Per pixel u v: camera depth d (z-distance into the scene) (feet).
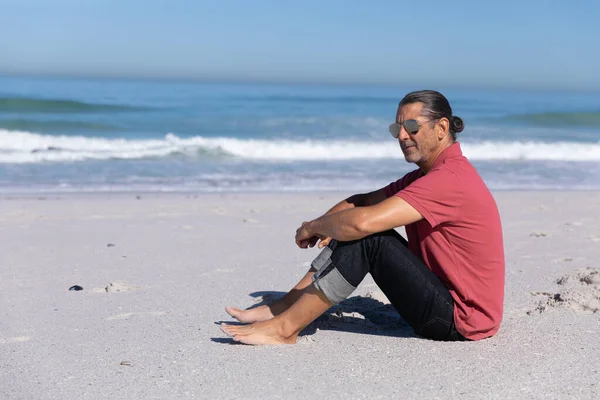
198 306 14.12
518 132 66.95
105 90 115.03
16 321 13.01
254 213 28.09
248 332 11.41
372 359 10.66
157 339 11.85
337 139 56.95
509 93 175.63
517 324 12.39
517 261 18.62
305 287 11.93
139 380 9.89
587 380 9.88
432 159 11.00
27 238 22.09
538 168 47.39
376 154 50.96
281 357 10.80
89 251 20.15
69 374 10.14
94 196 32.45
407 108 10.77
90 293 15.26
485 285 10.90
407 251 10.70
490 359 10.64
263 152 50.06
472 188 10.48
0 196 31.91
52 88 117.50
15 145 47.78
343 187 37.81
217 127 63.87
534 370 10.23
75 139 50.24
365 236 10.57
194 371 10.23
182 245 21.17
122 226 24.56
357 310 13.39
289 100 105.81
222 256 19.53
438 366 10.37
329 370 10.24
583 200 32.73
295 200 32.12
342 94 129.70
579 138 62.49
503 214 28.14
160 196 32.91
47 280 16.55
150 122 65.36
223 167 44.45
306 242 11.46
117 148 48.80
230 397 9.29
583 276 15.93
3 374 10.14
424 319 11.01
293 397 9.29
